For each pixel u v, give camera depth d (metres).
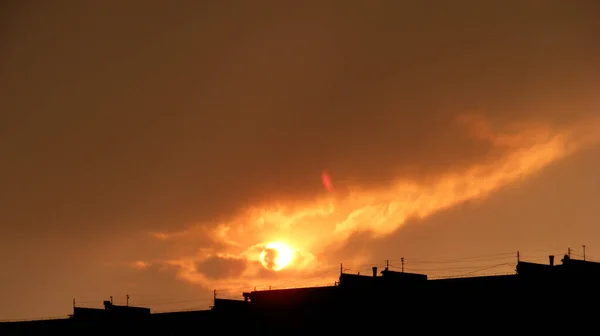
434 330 82.69
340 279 91.50
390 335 85.31
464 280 82.62
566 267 77.31
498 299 79.88
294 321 92.94
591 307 75.06
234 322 97.81
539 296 77.56
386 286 87.69
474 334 80.06
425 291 84.88
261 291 96.88
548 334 76.12
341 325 89.25
